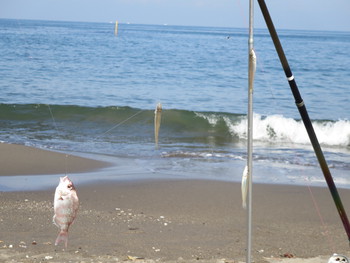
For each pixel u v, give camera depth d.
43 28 108.94
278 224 8.36
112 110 20.09
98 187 10.40
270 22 4.14
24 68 35.19
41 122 18.92
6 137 16.17
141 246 7.00
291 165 13.17
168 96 26.91
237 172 12.13
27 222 7.90
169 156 13.94
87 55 45.53
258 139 17.33
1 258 6.31
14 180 10.91
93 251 6.71
